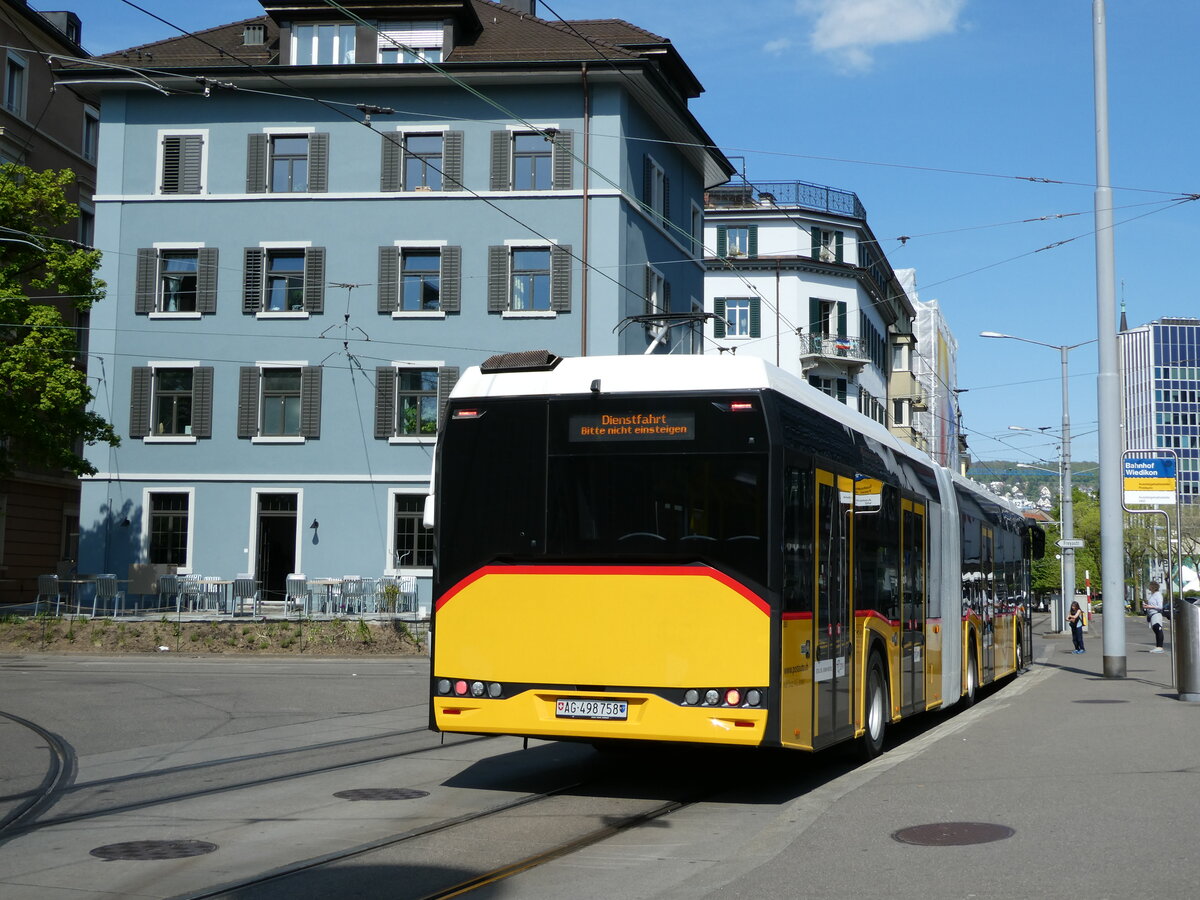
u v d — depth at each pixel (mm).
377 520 38719
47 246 35469
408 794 10984
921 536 15633
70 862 8227
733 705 10008
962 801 9430
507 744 14508
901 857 7629
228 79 39281
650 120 41156
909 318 81750
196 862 8234
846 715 11883
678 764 13094
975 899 6578
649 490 10422
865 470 12945
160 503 39344
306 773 12117
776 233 62625
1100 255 21781
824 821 8812
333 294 39250
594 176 38531
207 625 29734
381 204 39250
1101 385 21969
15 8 43906
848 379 63531
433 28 39156
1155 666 26484
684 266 44688
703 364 10500
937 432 97000
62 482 48500
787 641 10211
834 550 11664
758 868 7453
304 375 39094
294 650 29469
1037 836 8086
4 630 29203
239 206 39594
